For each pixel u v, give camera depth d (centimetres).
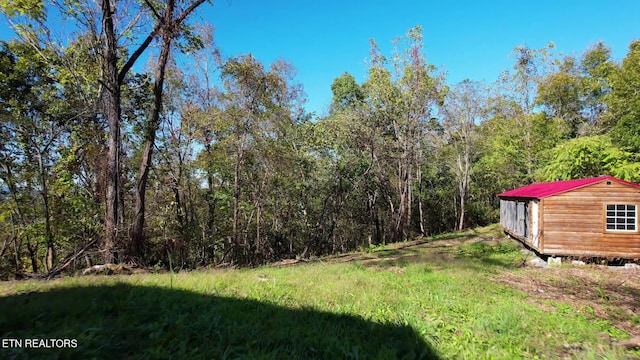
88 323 357
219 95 1859
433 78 2292
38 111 1711
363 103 2442
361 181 2516
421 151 2727
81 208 1609
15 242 1784
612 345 456
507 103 2642
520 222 1440
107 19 1081
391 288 716
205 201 2159
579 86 2359
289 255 2330
